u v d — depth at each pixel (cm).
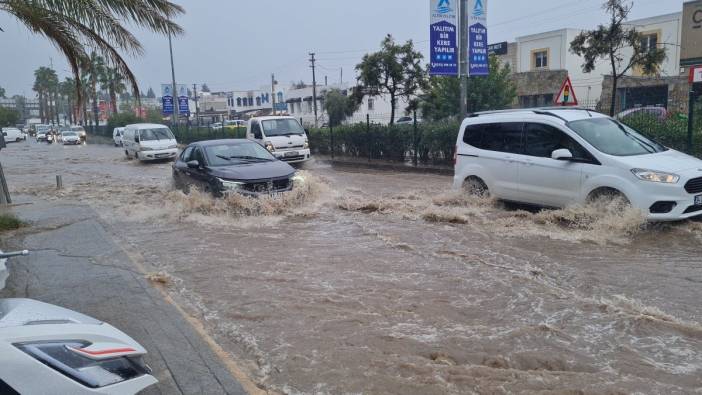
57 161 2881
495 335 466
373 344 454
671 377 388
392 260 709
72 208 1216
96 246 825
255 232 913
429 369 405
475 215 946
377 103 5456
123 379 275
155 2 1038
